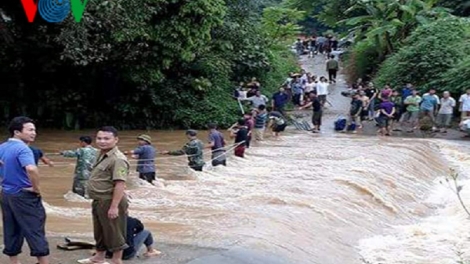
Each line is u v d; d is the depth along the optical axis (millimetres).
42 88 23859
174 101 25312
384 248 11094
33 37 21188
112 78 24203
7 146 6703
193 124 25234
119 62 23125
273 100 26859
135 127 25016
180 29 22438
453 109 25719
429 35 28844
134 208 11383
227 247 8594
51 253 7969
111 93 24547
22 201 6648
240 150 18094
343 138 23125
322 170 16188
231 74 29078
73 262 7566
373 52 35406
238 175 15398
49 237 8773
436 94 26688
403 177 16719
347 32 38812
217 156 16328
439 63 27453
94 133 22938
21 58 22328
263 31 33000
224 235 9258
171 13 22469
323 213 11922
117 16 19781
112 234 6992
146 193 12680
